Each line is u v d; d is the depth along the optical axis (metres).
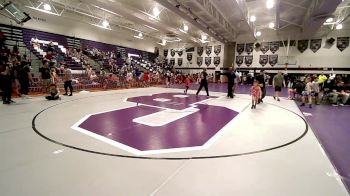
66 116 6.03
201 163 3.19
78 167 2.97
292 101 10.34
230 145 3.99
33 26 16.47
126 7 11.88
